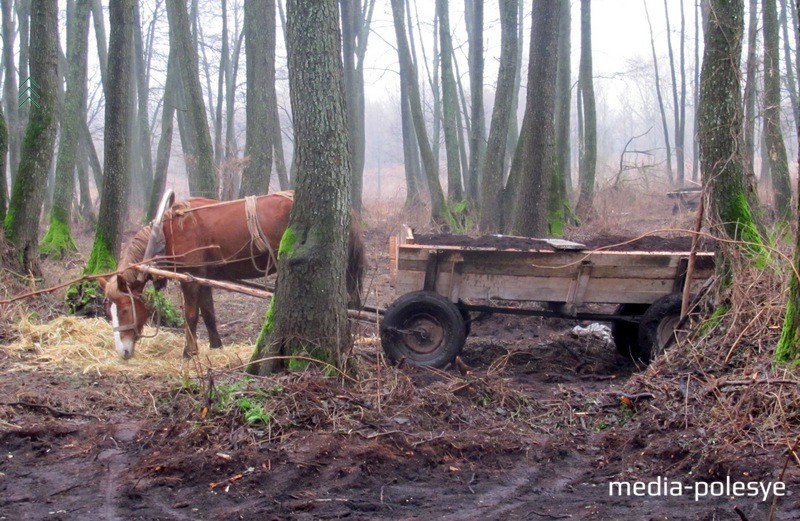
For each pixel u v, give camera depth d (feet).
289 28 23.38
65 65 87.25
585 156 75.10
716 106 25.44
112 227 37.14
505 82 59.82
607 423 21.79
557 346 34.22
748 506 16.10
